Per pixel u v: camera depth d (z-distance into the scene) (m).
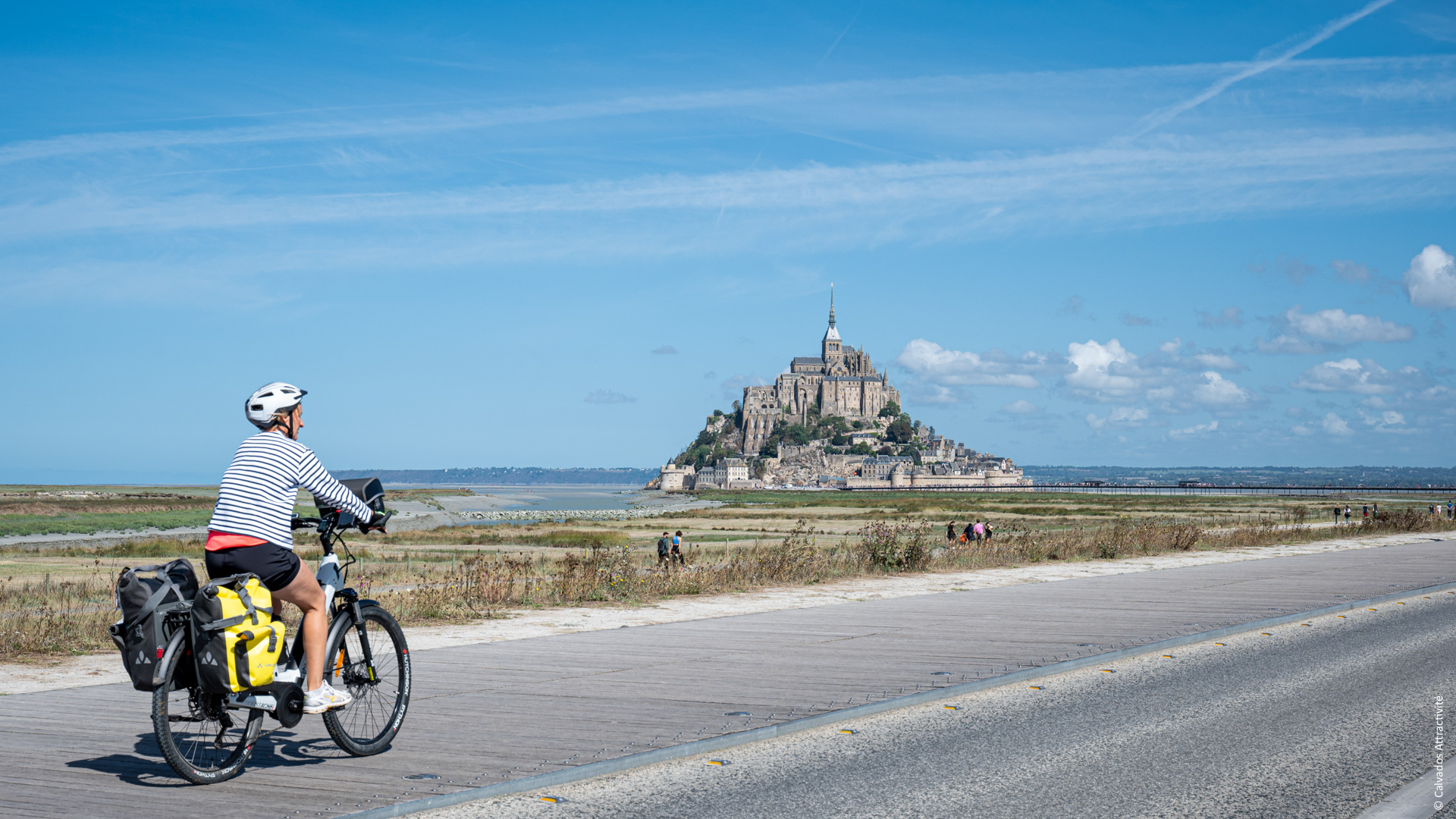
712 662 11.77
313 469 7.03
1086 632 14.34
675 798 6.82
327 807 6.25
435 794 6.56
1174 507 160.38
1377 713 9.61
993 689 10.70
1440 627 15.89
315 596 7.04
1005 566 27.55
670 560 23.88
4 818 5.92
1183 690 10.70
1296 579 23.09
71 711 8.99
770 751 8.12
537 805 6.62
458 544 73.44
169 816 6.01
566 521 130.88
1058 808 6.64
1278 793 6.98
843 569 24.64
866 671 11.21
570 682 10.52
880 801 6.77
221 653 6.50
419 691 10.02
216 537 6.72
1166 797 6.89
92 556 55.88
